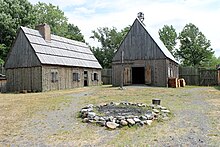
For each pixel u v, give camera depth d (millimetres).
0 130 7234
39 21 43750
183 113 9383
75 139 6246
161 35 51406
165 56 23500
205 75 29516
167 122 7906
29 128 7434
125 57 25281
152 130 6945
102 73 34250
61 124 7875
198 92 17688
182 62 44688
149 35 24422
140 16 27188
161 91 18125
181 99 13617
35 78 22047
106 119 7801
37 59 21797
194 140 5965
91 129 7188
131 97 14500
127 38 25391
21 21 36781
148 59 24297
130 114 8461
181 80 25547
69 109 10555
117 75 25609
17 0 38094
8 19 34625
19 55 23156
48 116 9164
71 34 52312
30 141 6160
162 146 5574
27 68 22578
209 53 42594
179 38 44719
